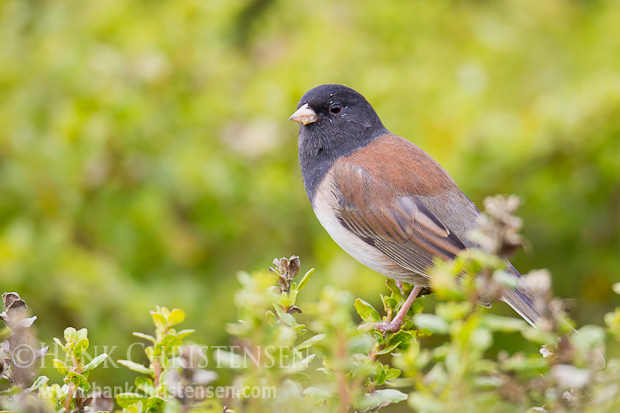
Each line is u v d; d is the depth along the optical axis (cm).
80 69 1126
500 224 371
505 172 1074
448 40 1291
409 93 1128
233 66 1168
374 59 1221
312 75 1134
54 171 1059
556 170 1095
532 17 1386
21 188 1073
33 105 1138
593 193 1123
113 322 1020
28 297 1018
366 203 749
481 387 376
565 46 1358
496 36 1270
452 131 1042
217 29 1205
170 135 1095
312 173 808
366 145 796
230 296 1056
